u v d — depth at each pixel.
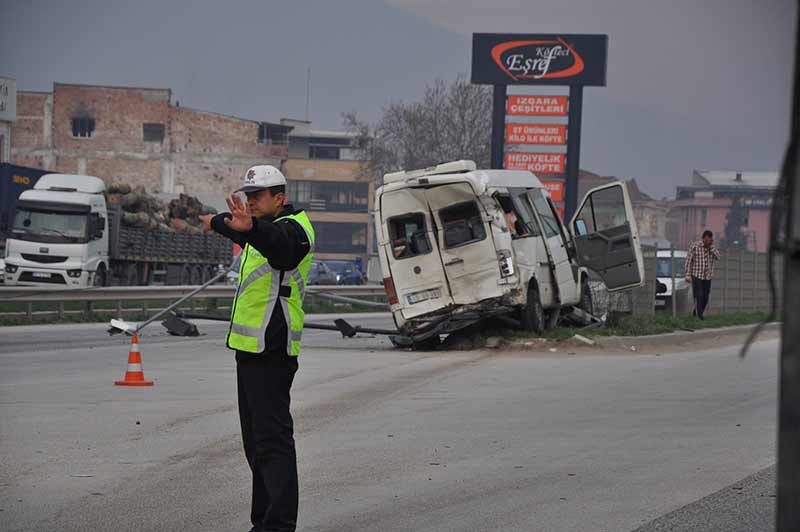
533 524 11.40
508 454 15.50
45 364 27.33
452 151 136.50
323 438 16.75
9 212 73.50
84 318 47.69
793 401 4.88
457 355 31.61
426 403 20.77
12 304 53.62
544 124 85.19
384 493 12.90
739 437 17.08
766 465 14.78
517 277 32.69
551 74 83.81
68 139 155.75
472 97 136.62
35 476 13.51
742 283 62.66
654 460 15.12
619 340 34.75
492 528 11.22
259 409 10.27
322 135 184.25
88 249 59.97
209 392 21.81
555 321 37.44
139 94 157.38
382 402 20.88
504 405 20.58
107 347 32.81
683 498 12.69
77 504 12.04
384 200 33.31
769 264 5.05
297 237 10.20
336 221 182.50
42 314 47.31
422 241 33.25
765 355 33.34
